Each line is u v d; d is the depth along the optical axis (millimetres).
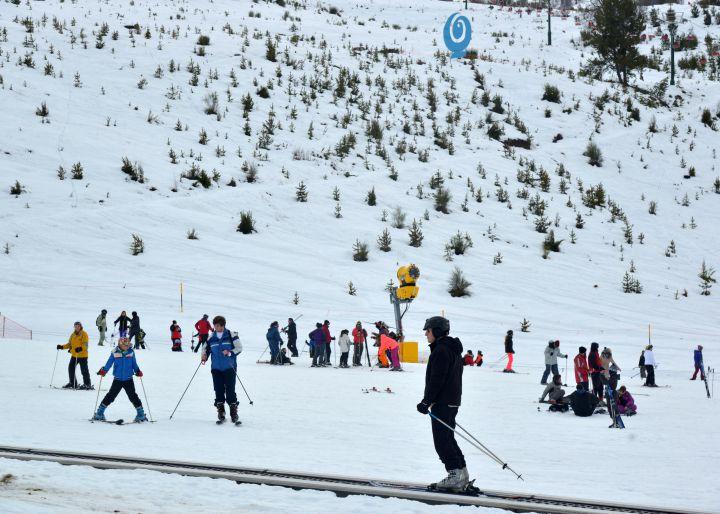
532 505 6312
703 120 75188
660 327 37125
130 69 61469
